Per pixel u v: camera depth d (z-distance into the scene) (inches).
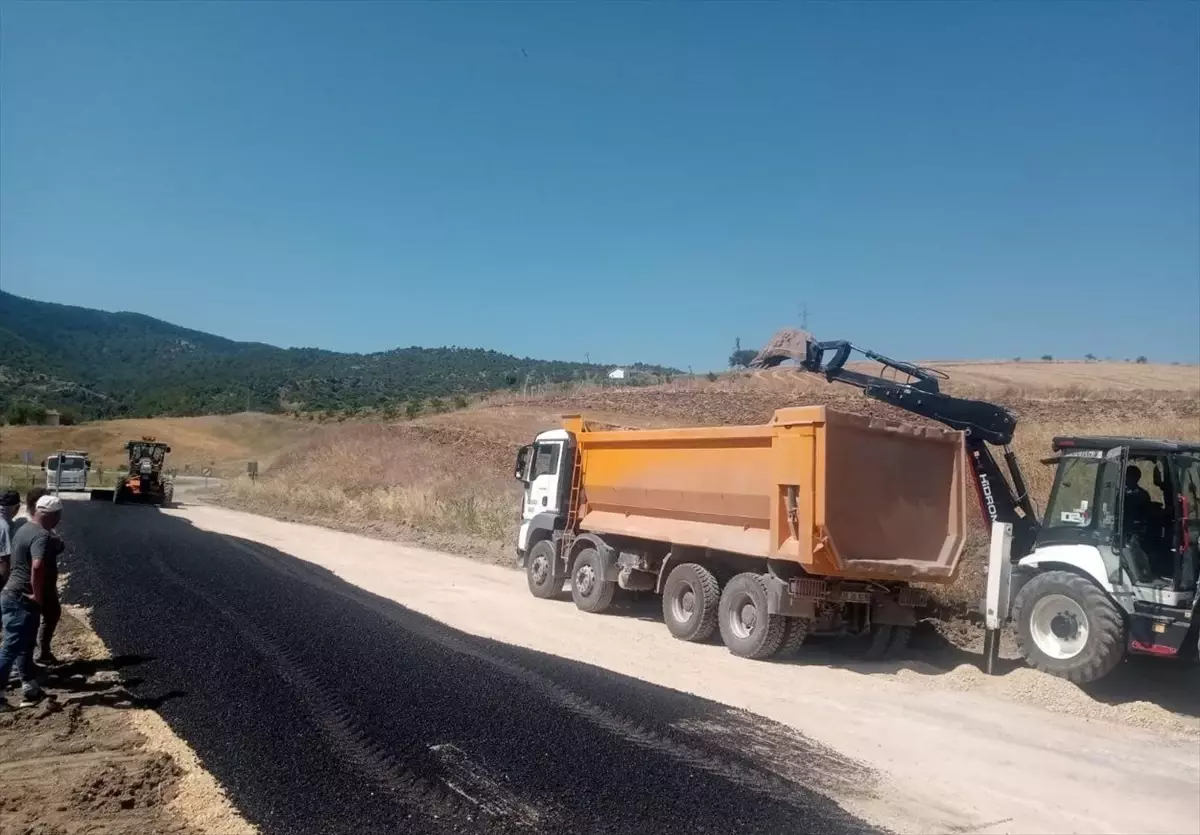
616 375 2655.0
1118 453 352.8
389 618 461.1
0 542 322.0
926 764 263.7
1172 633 329.1
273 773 238.2
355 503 1258.6
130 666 348.5
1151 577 345.7
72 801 221.8
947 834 213.5
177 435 3671.3
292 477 1771.7
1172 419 1141.1
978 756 272.8
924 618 440.5
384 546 877.8
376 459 1652.3
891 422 398.9
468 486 1259.2
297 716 285.9
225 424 3887.8
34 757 254.4
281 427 3789.4
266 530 1051.3
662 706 309.0
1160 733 300.8
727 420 1432.1
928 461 414.9
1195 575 334.3
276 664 350.6
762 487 408.5
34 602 309.1
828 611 398.6
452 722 280.7
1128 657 393.7
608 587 510.0
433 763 246.2
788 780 244.4
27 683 305.7
